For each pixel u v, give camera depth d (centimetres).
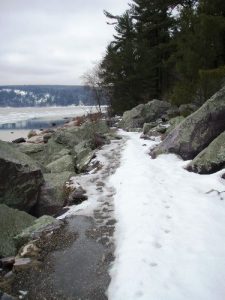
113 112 3266
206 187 876
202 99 1545
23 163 1036
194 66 1680
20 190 1012
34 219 865
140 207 779
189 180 939
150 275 536
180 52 1853
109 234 716
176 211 748
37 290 566
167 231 666
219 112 1088
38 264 632
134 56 3044
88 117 2767
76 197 948
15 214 839
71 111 12838
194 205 771
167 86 3297
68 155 1441
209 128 1097
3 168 984
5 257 709
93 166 1264
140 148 1398
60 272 606
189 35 1742
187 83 1664
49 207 1034
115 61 3084
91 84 4784
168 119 1986
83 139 1800
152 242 626
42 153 1638
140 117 2183
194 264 559
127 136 1800
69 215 834
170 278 529
